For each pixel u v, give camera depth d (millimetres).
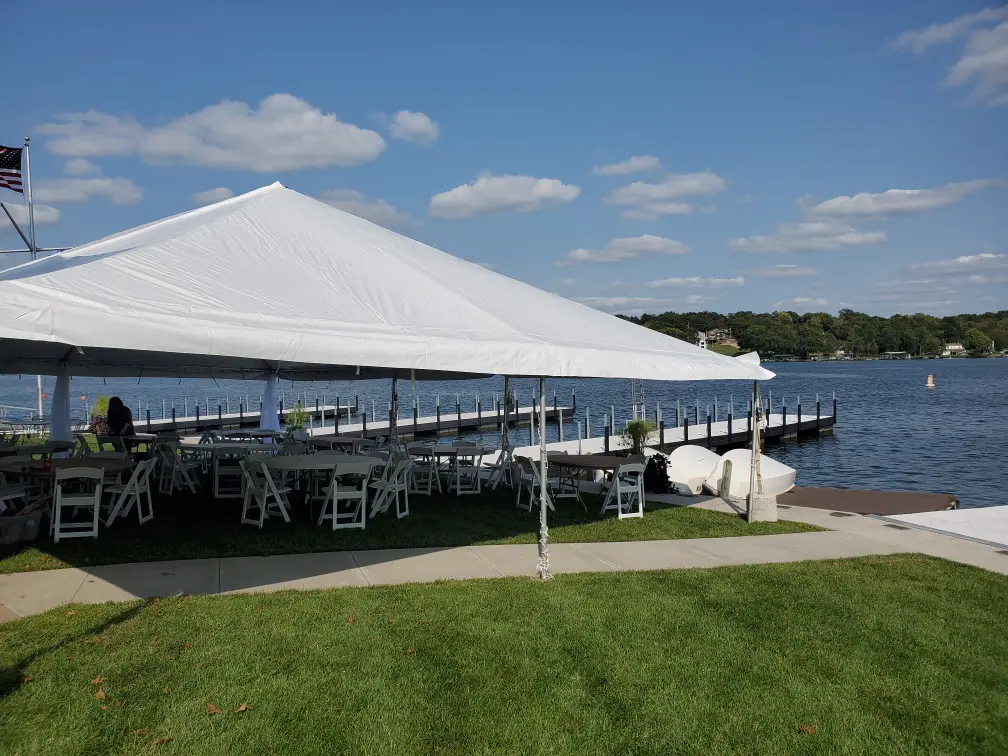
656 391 73438
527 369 6941
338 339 5887
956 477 21875
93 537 8227
